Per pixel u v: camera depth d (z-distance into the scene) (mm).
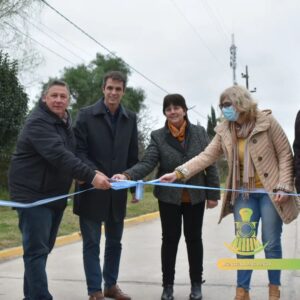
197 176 4820
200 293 5004
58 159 4020
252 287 5441
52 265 6910
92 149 4785
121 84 4762
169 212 4848
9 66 17406
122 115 4863
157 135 4973
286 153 4238
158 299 5102
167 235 4902
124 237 9805
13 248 7773
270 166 4227
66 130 4312
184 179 4555
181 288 5508
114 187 4133
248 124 4250
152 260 7270
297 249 8023
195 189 4805
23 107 17969
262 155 4215
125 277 6113
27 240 4102
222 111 4230
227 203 4445
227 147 4316
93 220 4691
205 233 10203
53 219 4320
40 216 4082
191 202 4789
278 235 4281
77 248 8438
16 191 4105
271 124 4227
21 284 5789
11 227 9672
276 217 4227
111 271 4996
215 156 4555
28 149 4109
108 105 4801
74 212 4824
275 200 4121
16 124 17688
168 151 4867
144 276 6168
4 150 17766
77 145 4754
